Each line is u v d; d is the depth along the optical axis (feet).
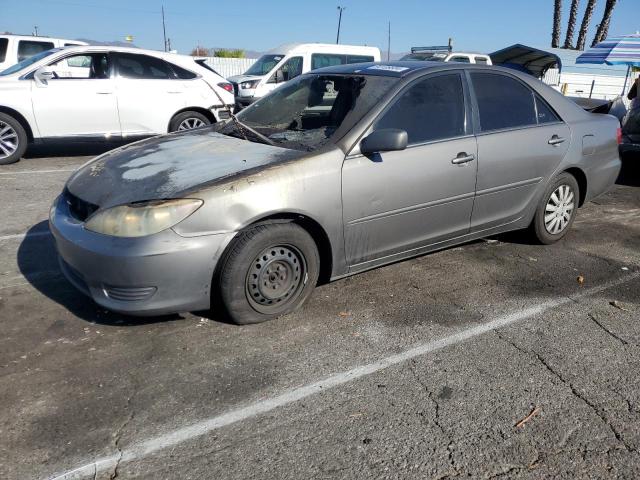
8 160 27.43
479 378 10.18
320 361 10.57
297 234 11.50
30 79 27.27
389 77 13.48
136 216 10.28
